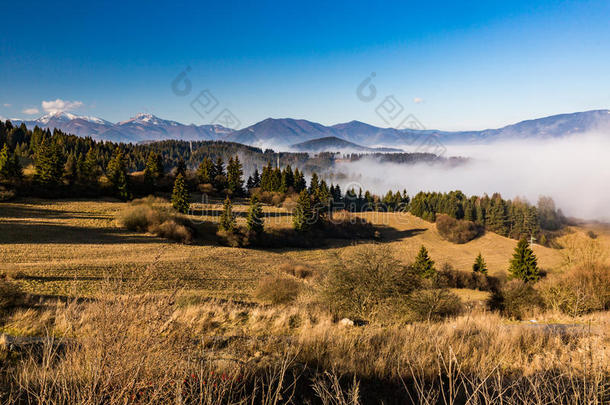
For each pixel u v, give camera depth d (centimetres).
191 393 286
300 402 377
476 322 907
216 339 634
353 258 1406
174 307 297
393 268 1377
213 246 5850
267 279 2305
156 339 279
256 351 566
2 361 473
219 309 1197
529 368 486
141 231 5797
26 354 497
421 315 1253
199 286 3038
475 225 9862
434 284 1430
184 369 295
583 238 2280
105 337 268
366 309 1308
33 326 782
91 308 299
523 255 4578
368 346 603
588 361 451
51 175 7056
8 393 336
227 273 3928
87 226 5553
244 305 1791
